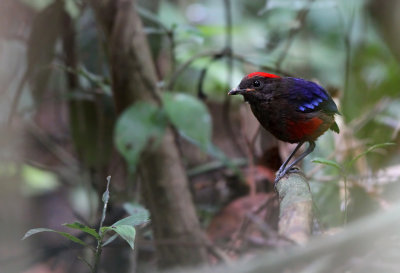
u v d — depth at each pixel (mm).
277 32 13219
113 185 10430
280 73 11336
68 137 14383
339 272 5309
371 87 13391
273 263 4875
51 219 13820
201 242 9156
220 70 12891
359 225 4801
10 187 13344
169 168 9242
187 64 10789
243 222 8695
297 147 8242
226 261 8062
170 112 9055
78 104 11336
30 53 10898
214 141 13633
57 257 10117
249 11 15969
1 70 12086
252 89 8047
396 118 12609
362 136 11680
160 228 9289
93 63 11125
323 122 7918
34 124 13219
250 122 10773
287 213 5414
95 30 11094
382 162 10703
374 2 12398
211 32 13344
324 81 13984
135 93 9219
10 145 12633
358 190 9414
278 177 7934
